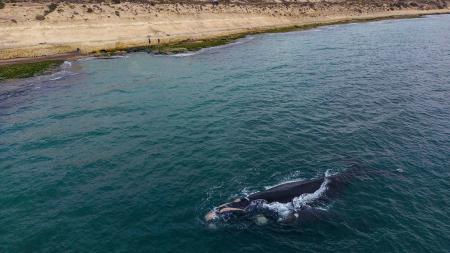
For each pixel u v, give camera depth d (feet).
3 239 68.18
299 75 174.29
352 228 67.51
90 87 168.76
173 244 64.69
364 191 78.23
